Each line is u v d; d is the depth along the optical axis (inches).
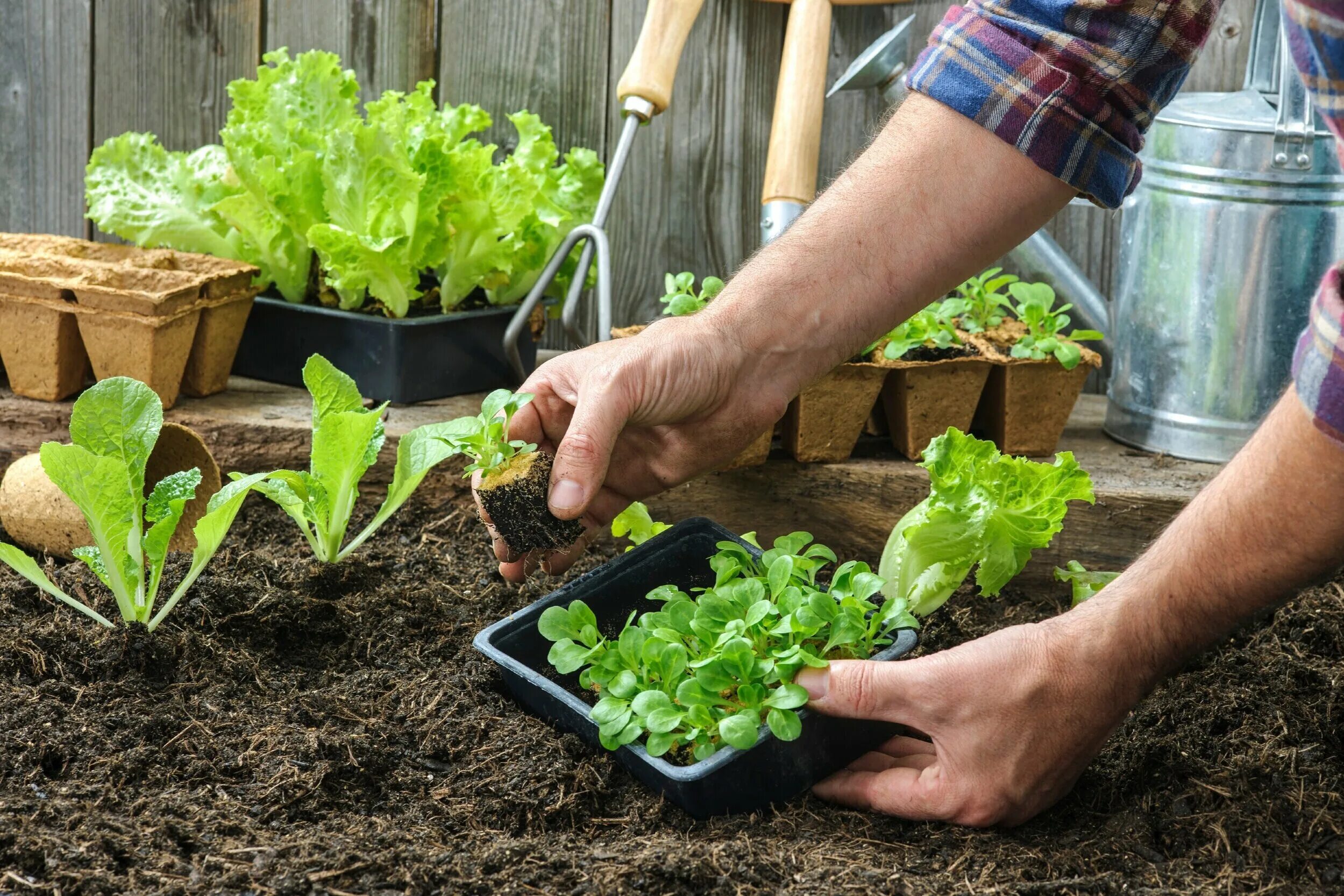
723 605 41.8
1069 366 57.5
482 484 43.4
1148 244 61.9
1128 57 40.8
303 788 39.5
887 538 61.2
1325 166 57.1
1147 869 37.2
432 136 62.5
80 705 43.2
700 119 72.7
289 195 62.7
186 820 37.6
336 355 64.9
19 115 75.0
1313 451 31.6
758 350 44.9
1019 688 37.2
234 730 42.7
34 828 36.1
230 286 62.9
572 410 47.8
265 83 66.1
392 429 60.8
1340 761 43.1
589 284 71.5
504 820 39.4
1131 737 45.3
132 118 74.8
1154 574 36.6
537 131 68.7
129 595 46.9
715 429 46.6
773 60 71.4
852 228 44.1
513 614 47.0
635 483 48.6
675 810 40.4
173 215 66.6
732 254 75.1
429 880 35.2
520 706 45.6
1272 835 38.7
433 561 56.6
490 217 63.7
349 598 52.1
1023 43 41.5
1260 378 60.8
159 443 55.9
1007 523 47.8
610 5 71.1
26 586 50.9
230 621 48.9
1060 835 39.9
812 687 38.7
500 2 71.7
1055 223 72.9
